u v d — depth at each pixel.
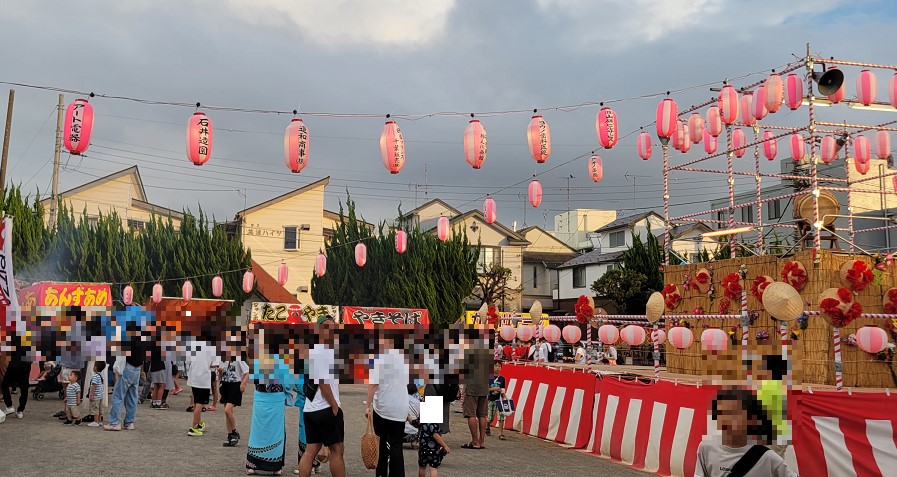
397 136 12.03
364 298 35.12
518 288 43.19
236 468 9.26
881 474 7.75
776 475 3.80
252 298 35.44
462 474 9.59
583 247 50.22
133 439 11.45
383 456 8.13
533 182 16.30
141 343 12.64
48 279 29.08
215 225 34.25
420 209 49.72
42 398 17.33
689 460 9.26
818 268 12.34
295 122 11.80
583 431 12.16
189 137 11.41
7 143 23.00
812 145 12.97
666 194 16.91
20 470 8.71
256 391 9.01
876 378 12.09
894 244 26.72
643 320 17.05
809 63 13.00
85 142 10.65
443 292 35.69
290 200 41.12
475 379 12.03
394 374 7.81
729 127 16.23
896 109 13.44
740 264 14.31
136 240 32.25
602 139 12.43
